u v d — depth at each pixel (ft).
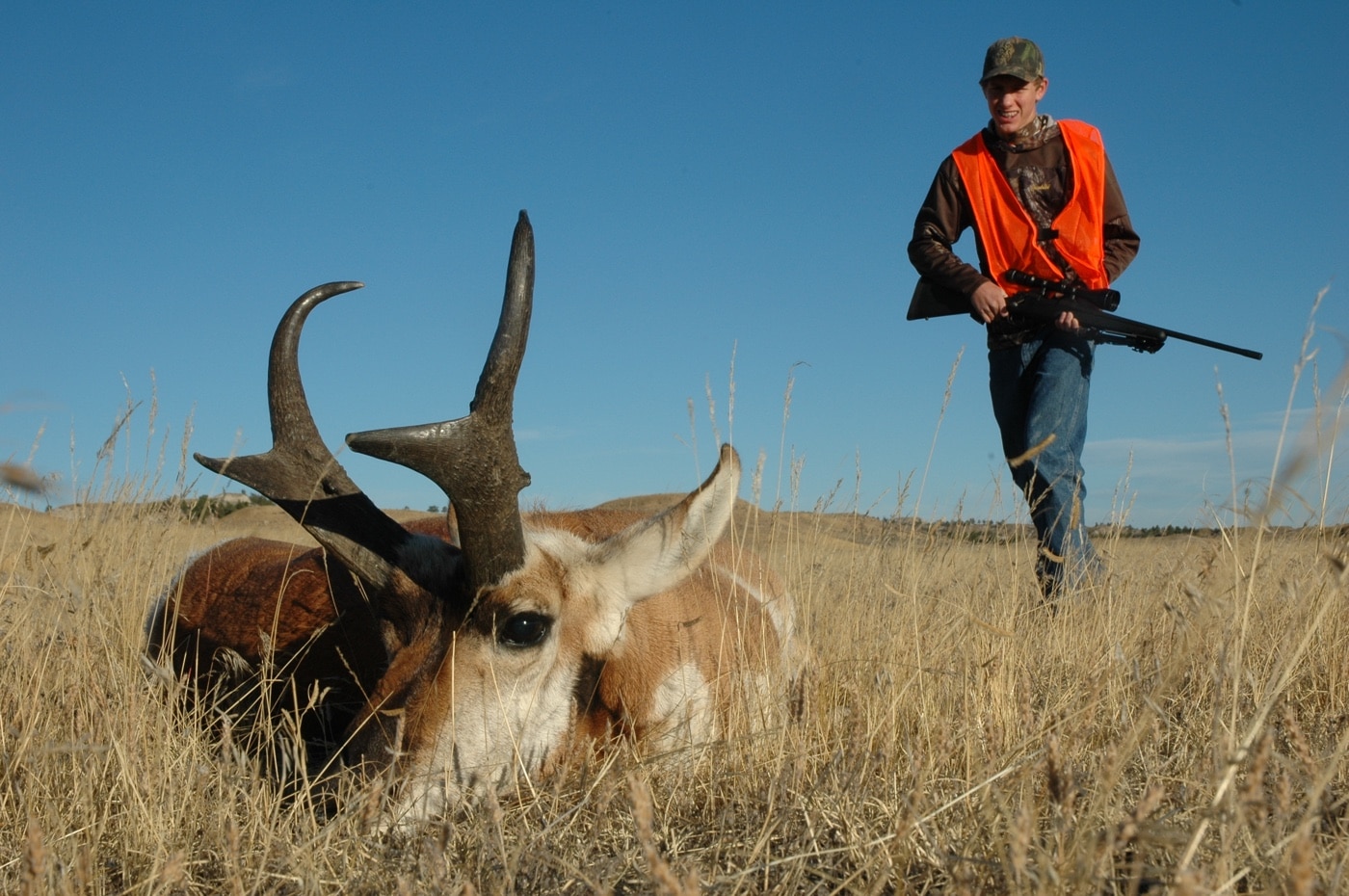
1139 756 10.97
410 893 8.21
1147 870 7.89
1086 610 16.39
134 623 14.71
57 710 12.61
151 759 11.28
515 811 10.98
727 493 12.80
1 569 14.30
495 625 11.87
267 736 12.80
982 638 14.03
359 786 11.02
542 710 12.24
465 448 11.25
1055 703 12.73
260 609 16.22
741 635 14.25
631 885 9.02
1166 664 12.57
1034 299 21.22
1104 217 21.85
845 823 9.48
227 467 12.17
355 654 15.11
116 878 9.81
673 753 11.91
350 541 12.35
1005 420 22.12
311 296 12.46
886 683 12.51
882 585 16.61
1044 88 21.84
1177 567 13.10
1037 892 7.19
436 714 11.47
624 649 13.07
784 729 11.62
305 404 12.50
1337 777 10.30
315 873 9.06
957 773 11.25
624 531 12.92
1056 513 20.10
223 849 9.58
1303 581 13.87
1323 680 13.92
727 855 9.54
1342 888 7.45
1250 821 7.43
